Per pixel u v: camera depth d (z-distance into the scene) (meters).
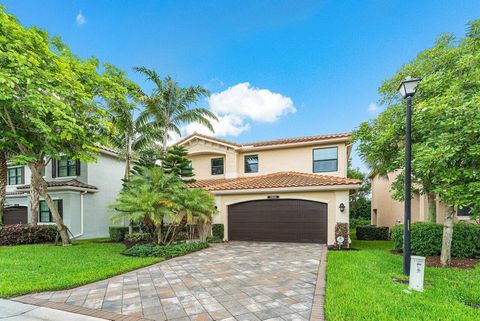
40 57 10.48
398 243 11.24
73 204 18.91
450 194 7.42
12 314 4.99
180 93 18.81
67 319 4.77
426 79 9.34
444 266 8.68
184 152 17.75
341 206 13.44
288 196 14.67
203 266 8.66
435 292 5.78
